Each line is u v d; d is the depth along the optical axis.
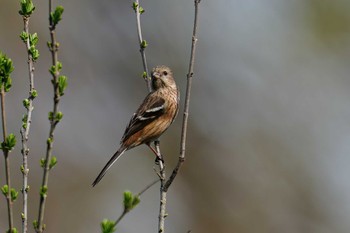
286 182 19.30
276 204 19.06
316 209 19.09
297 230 18.84
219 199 18.97
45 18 20.14
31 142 18.70
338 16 20.42
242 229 18.78
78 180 18.59
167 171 18.84
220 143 19.30
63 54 20.09
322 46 20.48
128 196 5.12
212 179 19.06
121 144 10.57
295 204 19.02
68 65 20.09
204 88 19.75
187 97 7.36
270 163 19.31
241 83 20.00
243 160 19.27
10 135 5.72
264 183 19.17
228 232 18.73
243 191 19.05
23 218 6.39
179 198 18.89
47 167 5.41
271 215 18.94
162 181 7.98
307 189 19.22
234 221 18.81
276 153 19.45
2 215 16.64
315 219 19.02
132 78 20.06
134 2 9.02
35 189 17.72
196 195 18.92
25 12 6.98
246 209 18.94
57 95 5.40
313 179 19.36
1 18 19.36
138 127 10.64
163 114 10.80
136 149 19.00
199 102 19.58
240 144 19.39
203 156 19.17
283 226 18.81
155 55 19.98
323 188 19.25
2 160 17.78
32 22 19.91
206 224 18.81
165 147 18.95
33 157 18.44
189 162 19.08
